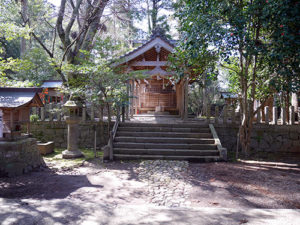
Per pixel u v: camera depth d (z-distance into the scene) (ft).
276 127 30.30
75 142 25.46
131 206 11.46
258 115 30.86
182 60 24.85
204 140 26.81
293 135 30.22
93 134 32.32
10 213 10.15
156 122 33.81
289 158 27.14
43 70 52.08
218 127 30.96
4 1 30.09
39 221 9.41
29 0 42.93
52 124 32.37
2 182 16.37
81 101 33.58
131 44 65.46
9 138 18.21
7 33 21.24
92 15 36.68
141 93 61.93
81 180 16.94
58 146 32.24
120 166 21.48
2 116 18.28
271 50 19.33
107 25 57.72
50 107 32.71
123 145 26.11
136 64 37.68
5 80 21.99
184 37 22.48
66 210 10.66
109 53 31.55
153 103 61.72
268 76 23.62
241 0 21.66
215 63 25.17
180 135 28.32
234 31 18.51
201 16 19.93
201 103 75.51
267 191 14.70
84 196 13.57
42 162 21.72
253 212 10.73
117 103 29.22
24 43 60.29
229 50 19.58
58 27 36.91
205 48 20.76
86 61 29.27
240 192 14.48
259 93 28.32
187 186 15.57
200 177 17.74
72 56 37.19
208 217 10.07
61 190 14.69
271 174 18.76
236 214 10.43
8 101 17.71
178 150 25.00
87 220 9.60
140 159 24.23
